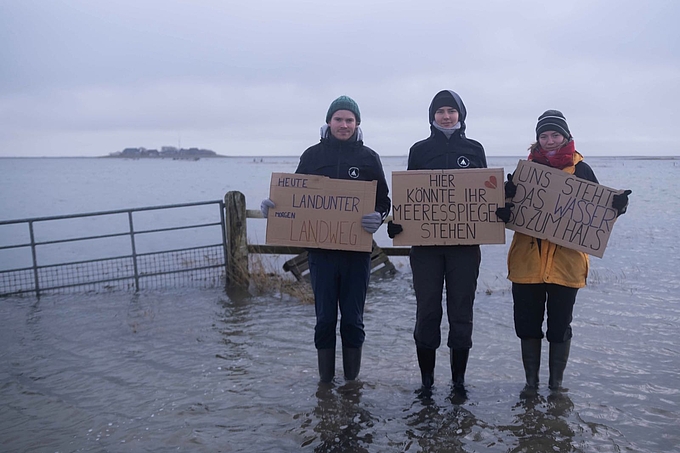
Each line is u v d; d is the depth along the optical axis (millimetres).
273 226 4477
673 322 6156
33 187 42594
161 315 6969
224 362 5195
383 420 3906
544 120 4328
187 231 17141
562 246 4191
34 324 6703
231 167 127000
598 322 6195
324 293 4449
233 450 3541
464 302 4293
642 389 4359
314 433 3734
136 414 4113
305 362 5137
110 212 8492
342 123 4480
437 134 4488
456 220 4266
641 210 20391
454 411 4016
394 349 5492
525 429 3717
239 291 8273
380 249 9453
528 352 4375
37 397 4500
